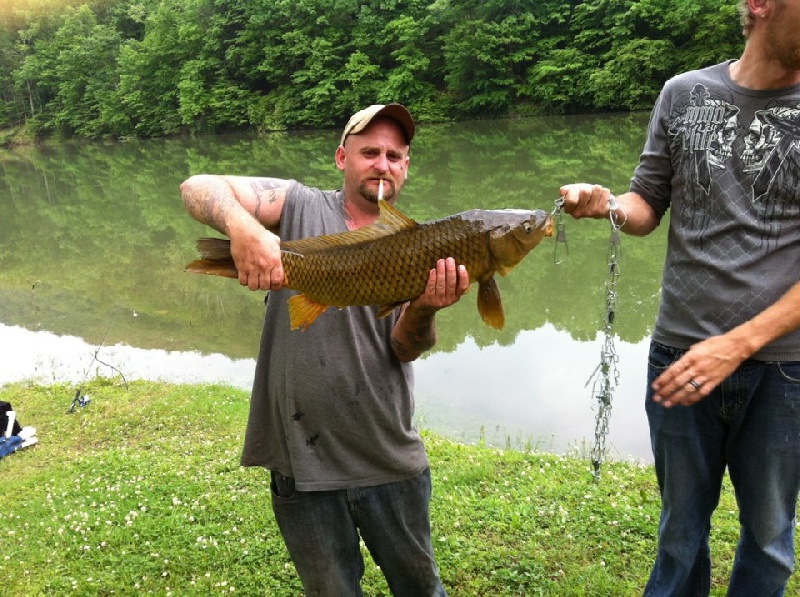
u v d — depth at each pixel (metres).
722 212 2.62
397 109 2.69
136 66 54.38
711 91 2.64
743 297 2.58
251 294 12.57
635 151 24.34
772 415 2.61
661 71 33.75
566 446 5.88
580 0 37.78
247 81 49.47
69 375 8.77
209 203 2.45
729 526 4.03
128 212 23.03
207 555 4.16
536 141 29.52
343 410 2.65
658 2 33.31
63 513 4.85
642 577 3.64
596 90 34.91
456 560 3.89
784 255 2.54
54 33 68.25
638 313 9.19
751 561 2.85
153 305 12.15
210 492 4.98
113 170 36.88
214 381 8.25
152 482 5.23
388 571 2.95
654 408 2.90
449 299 2.47
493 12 38.69
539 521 4.25
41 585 3.98
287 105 45.31
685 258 2.75
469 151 27.94
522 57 37.56
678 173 2.76
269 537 4.32
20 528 4.69
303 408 2.65
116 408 7.15
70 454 6.13
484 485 4.83
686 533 2.93
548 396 6.98
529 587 3.66
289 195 2.80
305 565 2.81
